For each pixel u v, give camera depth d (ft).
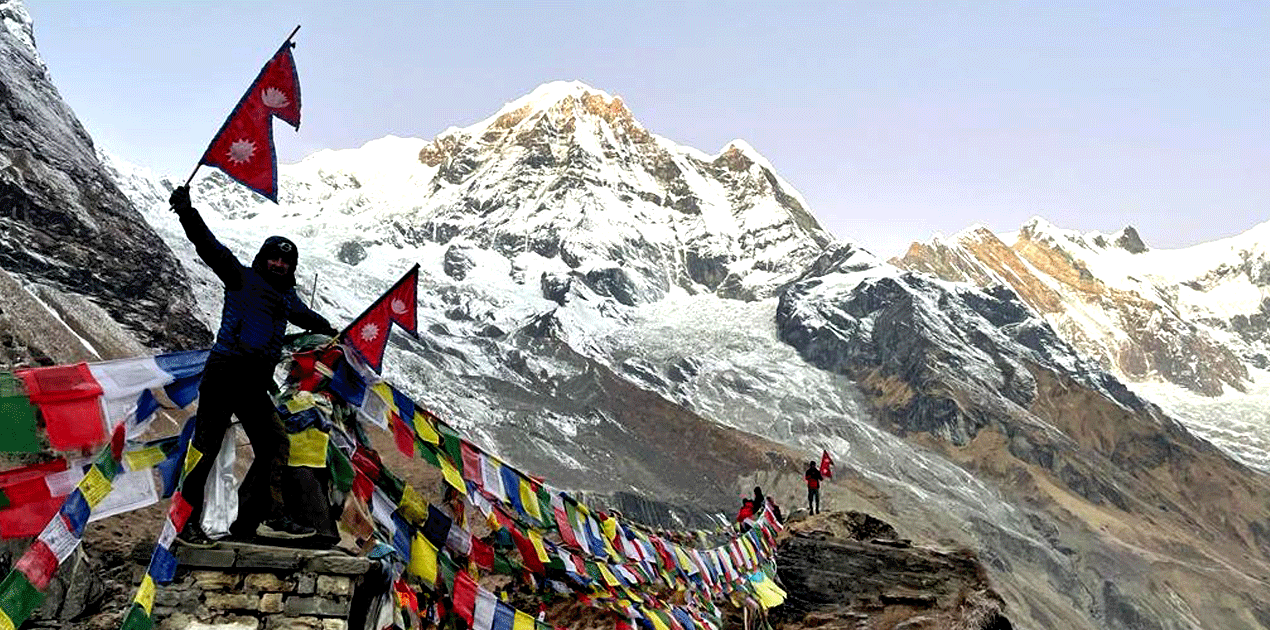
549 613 69.05
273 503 28.27
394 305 30.63
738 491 473.26
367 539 30.32
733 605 75.41
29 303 180.14
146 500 25.96
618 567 40.09
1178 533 567.59
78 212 287.89
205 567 26.89
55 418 23.67
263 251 28.48
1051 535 509.76
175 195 26.61
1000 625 84.99
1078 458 611.88
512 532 34.30
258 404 27.71
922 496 508.94
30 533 24.13
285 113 27.07
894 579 88.48
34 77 334.24
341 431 30.63
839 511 103.50
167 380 26.40
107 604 53.26
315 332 30.40
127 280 284.20
